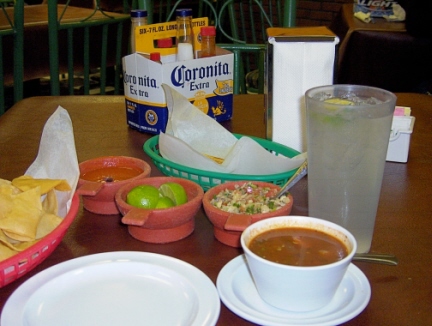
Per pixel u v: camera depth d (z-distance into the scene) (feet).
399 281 2.15
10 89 10.92
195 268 2.10
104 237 2.50
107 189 2.60
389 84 9.37
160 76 3.71
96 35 8.66
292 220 2.11
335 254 1.94
